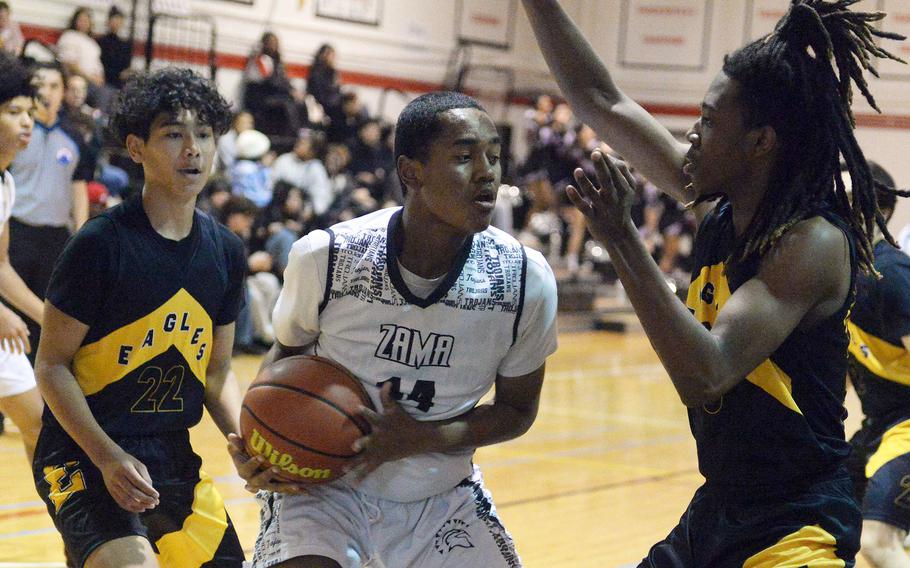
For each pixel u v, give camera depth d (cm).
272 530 261
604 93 299
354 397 253
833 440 243
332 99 1280
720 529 244
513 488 636
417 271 257
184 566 300
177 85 289
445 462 269
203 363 306
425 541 268
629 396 993
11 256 682
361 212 1186
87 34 1098
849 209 249
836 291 236
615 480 666
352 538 260
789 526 237
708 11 1791
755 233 239
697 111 1803
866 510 383
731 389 241
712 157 243
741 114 238
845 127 245
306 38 1420
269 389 253
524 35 1734
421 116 246
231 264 310
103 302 288
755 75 238
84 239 285
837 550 238
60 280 284
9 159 405
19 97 399
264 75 1197
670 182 291
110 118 303
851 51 248
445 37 1611
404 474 265
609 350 1312
